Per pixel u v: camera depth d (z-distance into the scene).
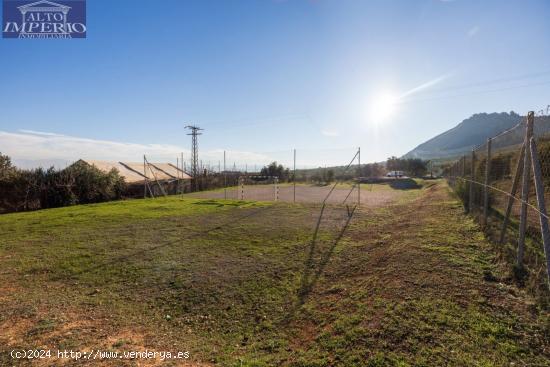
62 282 5.48
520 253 4.35
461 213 8.88
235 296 4.73
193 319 4.15
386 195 19.73
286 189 27.05
